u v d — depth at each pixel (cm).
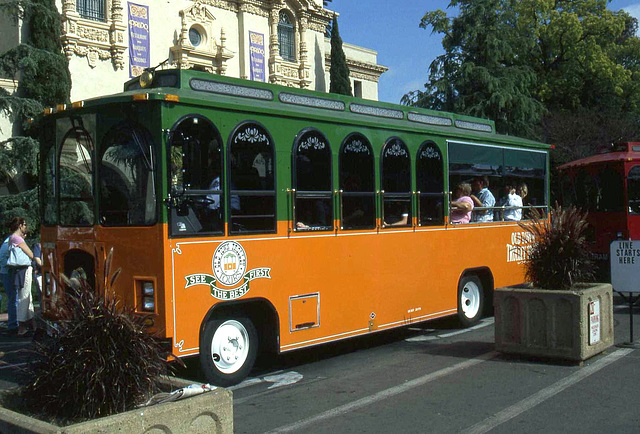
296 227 805
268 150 776
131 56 2269
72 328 421
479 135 1148
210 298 702
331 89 3259
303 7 2934
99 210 722
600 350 834
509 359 845
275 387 739
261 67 2750
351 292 880
